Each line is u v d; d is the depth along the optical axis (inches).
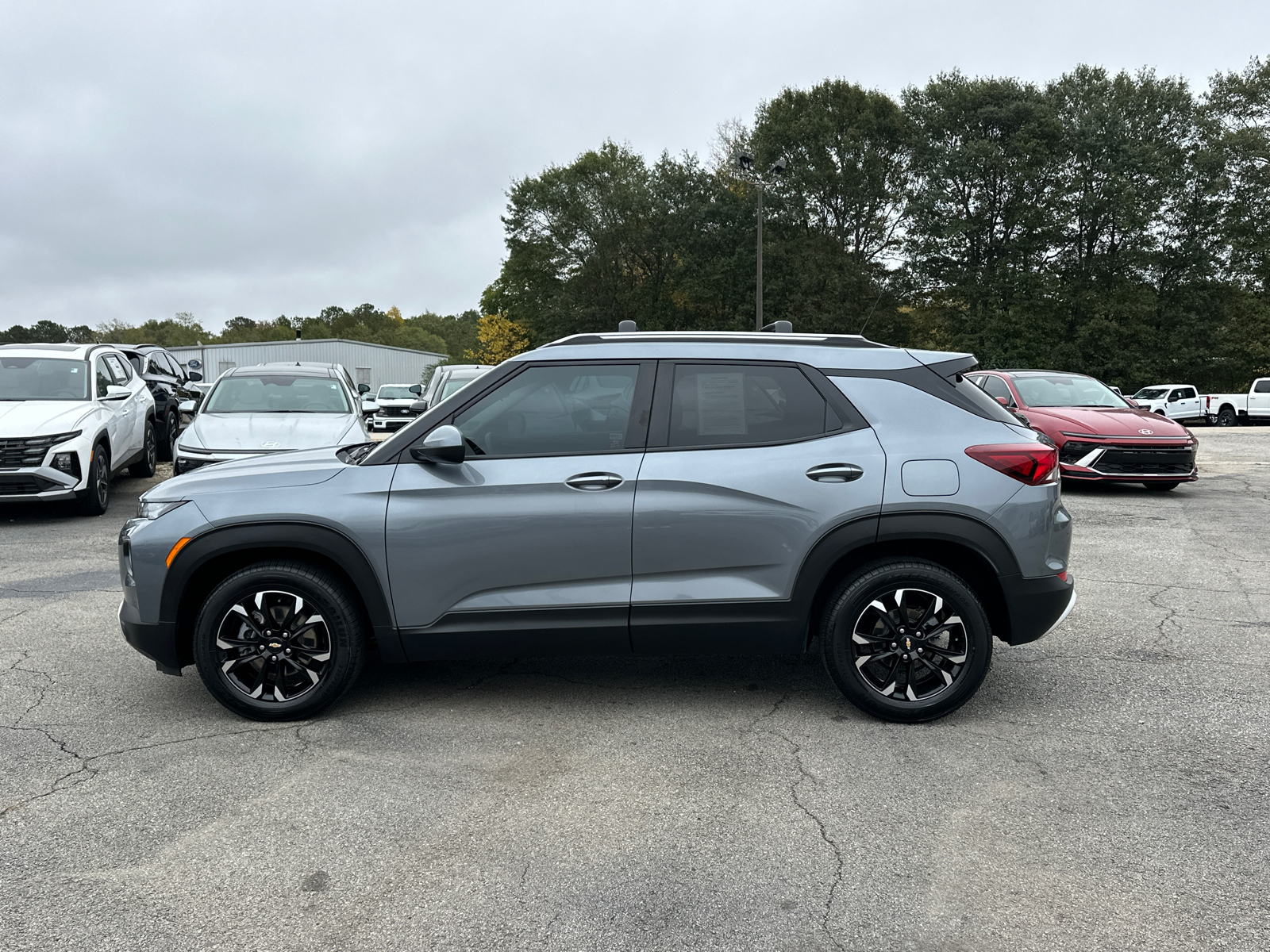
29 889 105.7
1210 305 1840.6
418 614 155.3
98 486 403.5
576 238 2215.8
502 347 2447.1
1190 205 1829.5
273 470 161.0
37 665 191.3
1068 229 1818.4
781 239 1921.8
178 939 96.0
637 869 110.0
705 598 153.9
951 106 1792.6
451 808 126.3
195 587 159.9
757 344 159.8
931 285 1872.5
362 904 102.6
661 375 157.9
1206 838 116.9
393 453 157.8
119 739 150.9
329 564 159.2
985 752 144.3
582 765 140.3
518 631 155.0
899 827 120.1
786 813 124.3
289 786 133.0
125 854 113.7
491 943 95.2
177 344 5044.3
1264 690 173.0
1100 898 103.2
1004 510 151.3
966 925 98.3
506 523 153.3
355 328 5378.9
